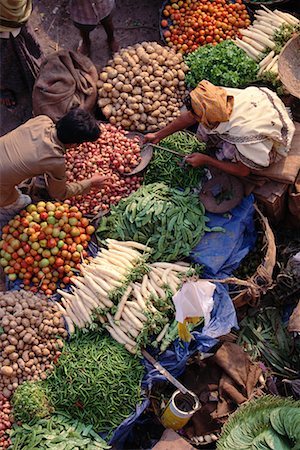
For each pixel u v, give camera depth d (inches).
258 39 195.8
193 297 148.3
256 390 159.9
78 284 165.5
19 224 171.0
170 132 180.1
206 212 173.8
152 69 189.2
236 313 174.4
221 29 202.8
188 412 152.5
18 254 169.5
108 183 177.3
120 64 190.9
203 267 169.5
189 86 191.9
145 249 168.9
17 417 154.1
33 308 161.9
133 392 155.2
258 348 170.6
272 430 142.9
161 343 159.8
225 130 164.4
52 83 187.8
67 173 179.2
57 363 159.0
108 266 165.6
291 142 175.2
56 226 169.9
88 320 161.8
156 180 181.3
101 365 155.6
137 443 165.3
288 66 186.7
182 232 168.7
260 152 164.6
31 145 157.9
